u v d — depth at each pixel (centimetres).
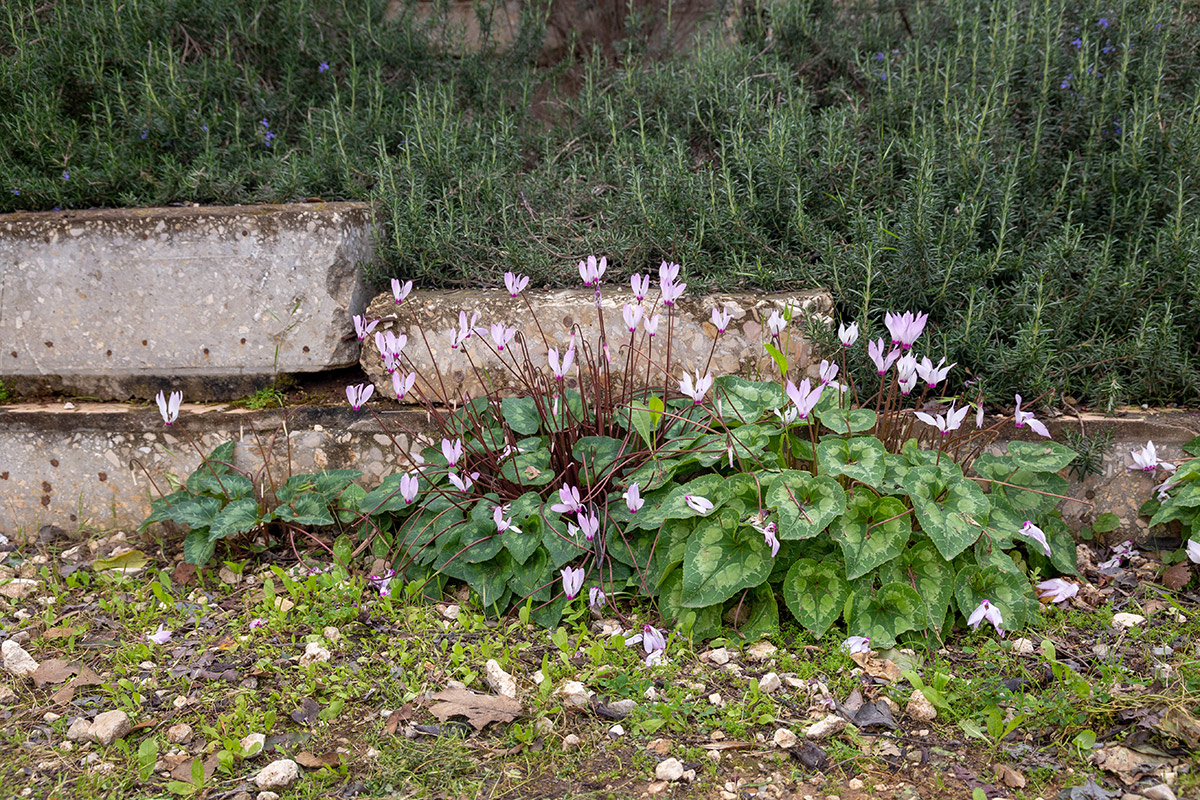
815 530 256
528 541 286
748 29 500
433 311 356
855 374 336
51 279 371
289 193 394
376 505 321
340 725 234
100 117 440
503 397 355
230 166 426
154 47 463
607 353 323
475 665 258
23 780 215
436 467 326
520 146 457
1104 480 317
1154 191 366
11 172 399
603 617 285
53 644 278
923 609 260
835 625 271
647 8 525
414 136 429
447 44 503
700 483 283
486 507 303
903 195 375
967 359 337
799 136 385
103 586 320
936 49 440
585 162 439
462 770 215
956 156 369
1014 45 406
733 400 312
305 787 209
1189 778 198
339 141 407
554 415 312
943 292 336
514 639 275
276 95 467
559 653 264
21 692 252
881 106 416
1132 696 225
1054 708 223
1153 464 294
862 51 470
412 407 363
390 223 385
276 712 238
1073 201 366
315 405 362
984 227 368
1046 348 325
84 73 433
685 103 444
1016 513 295
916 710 230
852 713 232
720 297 341
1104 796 196
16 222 369
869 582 265
